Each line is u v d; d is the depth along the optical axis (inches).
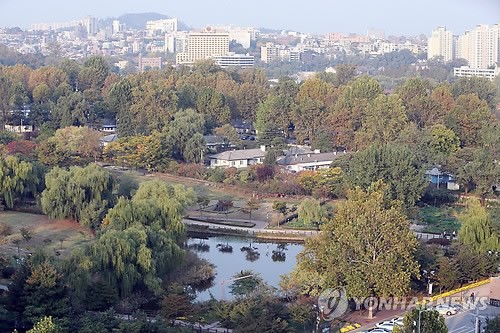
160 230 6983.3
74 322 5255.9
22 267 5797.2
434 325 4697.3
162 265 6565.0
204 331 5482.3
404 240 5969.5
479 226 7239.2
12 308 5487.2
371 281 5787.4
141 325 5206.7
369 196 6299.2
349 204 6176.2
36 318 5251.0
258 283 6520.7
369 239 5900.6
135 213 7411.4
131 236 6481.3
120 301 6033.5
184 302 5684.1
